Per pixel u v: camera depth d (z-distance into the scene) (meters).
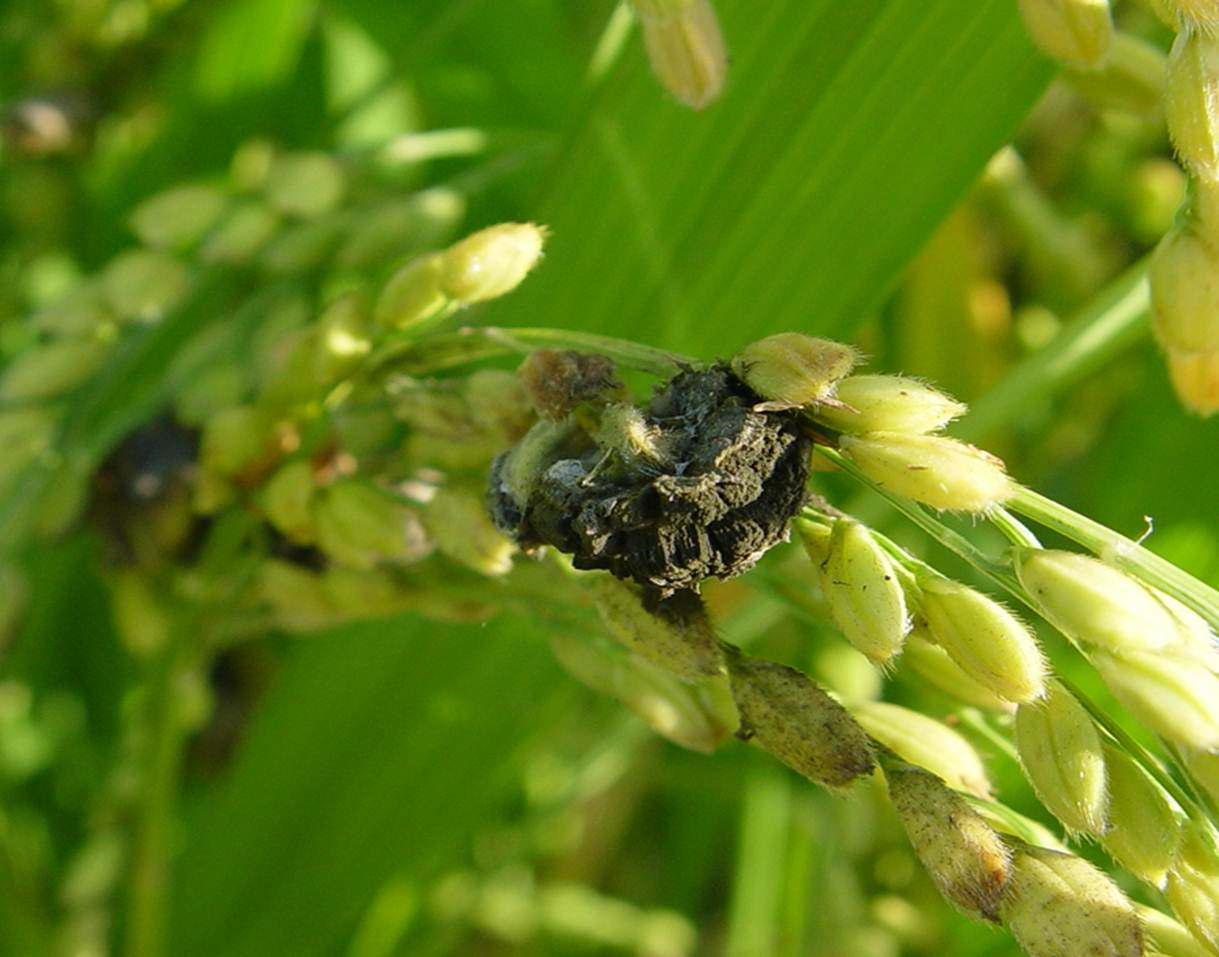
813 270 0.14
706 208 0.14
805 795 0.18
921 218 0.13
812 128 0.13
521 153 0.16
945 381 0.18
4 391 0.14
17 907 0.17
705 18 0.10
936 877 0.09
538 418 0.11
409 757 0.16
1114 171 0.20
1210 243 0.10
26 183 0.19
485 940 0.20
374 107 0.20
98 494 0.15
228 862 0.17
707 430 0.09
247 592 0.14
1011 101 0.13
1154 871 0.09
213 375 0.14
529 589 0.12
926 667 0.11
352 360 0.12
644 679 0.11
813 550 0.09
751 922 0.19
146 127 0.19
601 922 0.19
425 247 0.15
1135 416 0.17
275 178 0.15
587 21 0.21
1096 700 0.15
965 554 0.09
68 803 0.19
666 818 0.22
